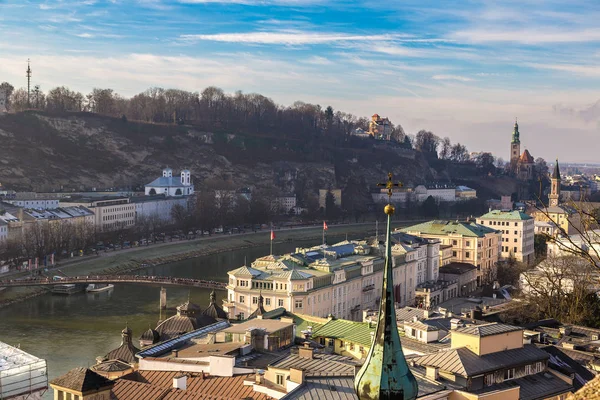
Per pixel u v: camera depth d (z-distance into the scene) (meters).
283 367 127.44
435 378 117.19
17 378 140.75
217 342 167.12
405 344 159.88
